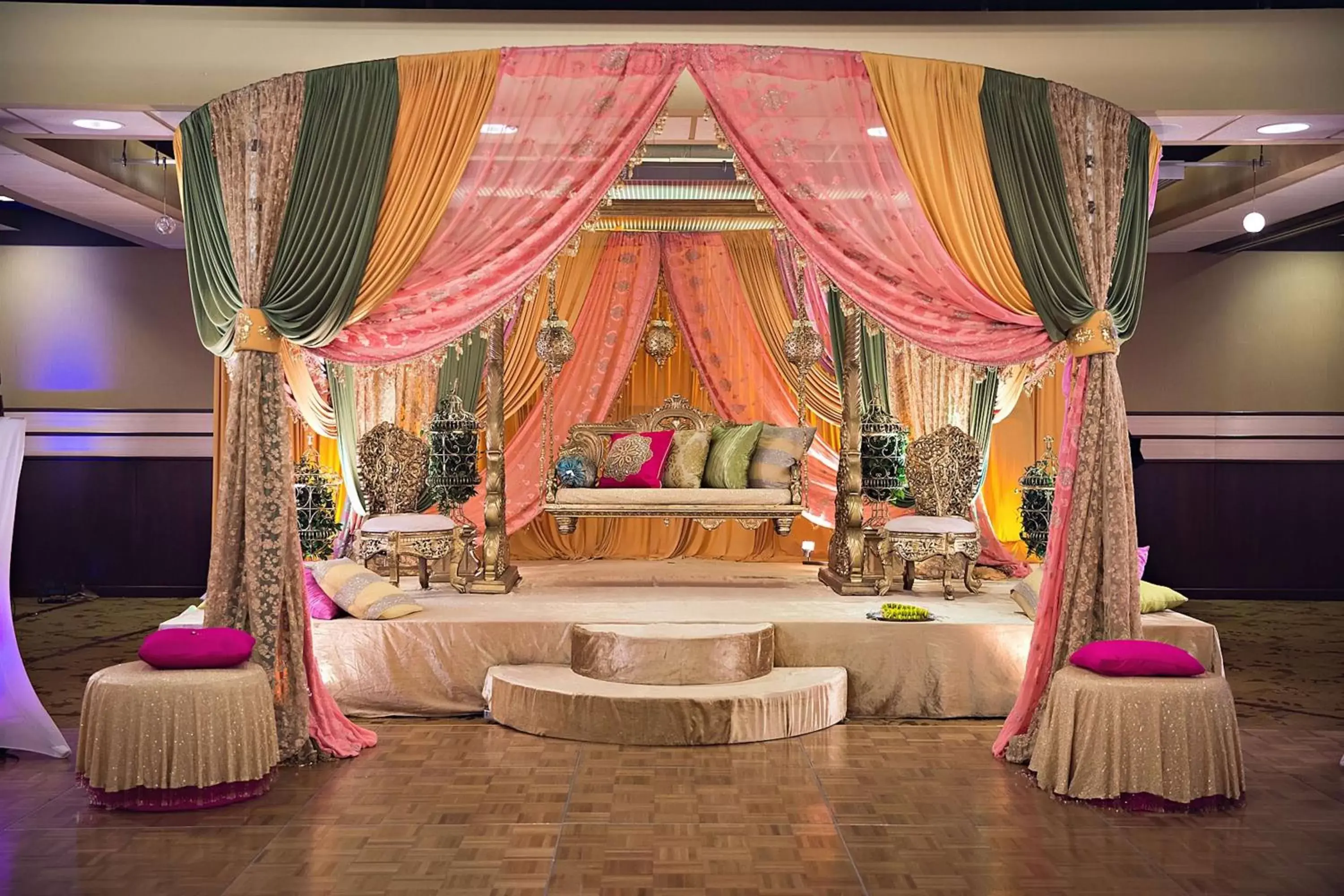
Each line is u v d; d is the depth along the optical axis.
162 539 9.51
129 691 4.11
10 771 4.62
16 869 3.54
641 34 6.14
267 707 4.33
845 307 7.02
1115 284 4.93
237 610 4.75
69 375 9.56
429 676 5.54
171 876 3.48
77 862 3.60
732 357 8.47
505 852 3.69
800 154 4.77
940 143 4.77
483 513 7.96
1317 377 10.02
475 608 6.00
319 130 4.73
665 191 6.71
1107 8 6.14
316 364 7.28
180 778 4.09
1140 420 9.98
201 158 4.88
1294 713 5.73
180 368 9.59
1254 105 6.14
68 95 6.07
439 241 4.73
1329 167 7.01
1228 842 3.84
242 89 4.81
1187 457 9.98
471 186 4.72
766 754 4.84
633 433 7.89
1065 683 4.35
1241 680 6.53
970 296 4.83
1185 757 4.15
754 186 4.79
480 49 6.13
